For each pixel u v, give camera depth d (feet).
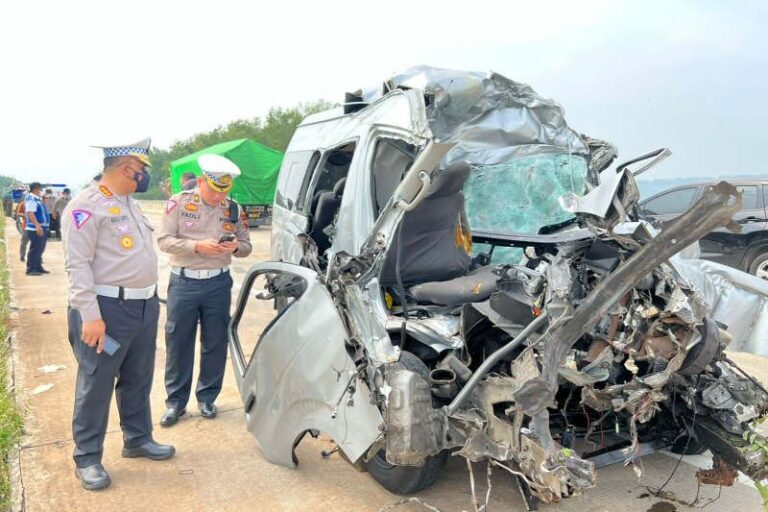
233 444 14.16
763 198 29.78
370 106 15.37
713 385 10.80
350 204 14.06
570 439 10.82
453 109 16.83
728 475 11.10
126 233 11.82
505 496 11.76
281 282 13.51
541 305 9.59
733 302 13.24
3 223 90.53
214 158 14.82
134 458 13.37
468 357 10.63
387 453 9.39
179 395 15.31
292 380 11.71
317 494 11.92
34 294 32.04
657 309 9.52
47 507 11.32
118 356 12.01
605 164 18.02
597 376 9.46
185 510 11.33
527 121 17.62
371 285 10.96
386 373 9.57
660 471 12.91
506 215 17.58
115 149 11.57
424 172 10.35
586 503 11.59
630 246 9.29
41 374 18.70
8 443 13.61
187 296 14.74
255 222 77.30
